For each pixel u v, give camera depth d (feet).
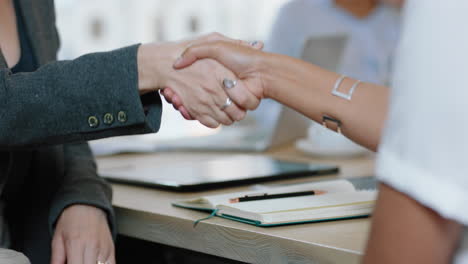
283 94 3.40
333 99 3.18
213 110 3.58
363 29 9.40
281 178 4.20
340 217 2.92
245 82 3.49
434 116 1.58
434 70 1.59
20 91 3.09
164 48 3.36
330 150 5.55
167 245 3.39
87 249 3.16
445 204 1.56
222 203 3.09
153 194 3.90
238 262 2.97
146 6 11.44
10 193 3.70
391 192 1.71
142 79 3.24
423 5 1.64
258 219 2.84
